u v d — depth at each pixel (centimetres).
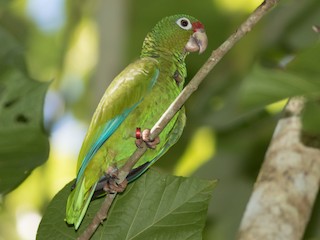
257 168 1550
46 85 1077
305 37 1584
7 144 1063
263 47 1631
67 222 926
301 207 1044
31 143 1074
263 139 1577
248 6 1928
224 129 1580
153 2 1889
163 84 1030
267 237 1016
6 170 1070
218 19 1928
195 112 1620
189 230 926
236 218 1462
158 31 1152
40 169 1986
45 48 2186
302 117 703
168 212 930
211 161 1554
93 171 991
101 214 893
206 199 930
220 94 1631
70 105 2159
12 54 1327
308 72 666
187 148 1697
